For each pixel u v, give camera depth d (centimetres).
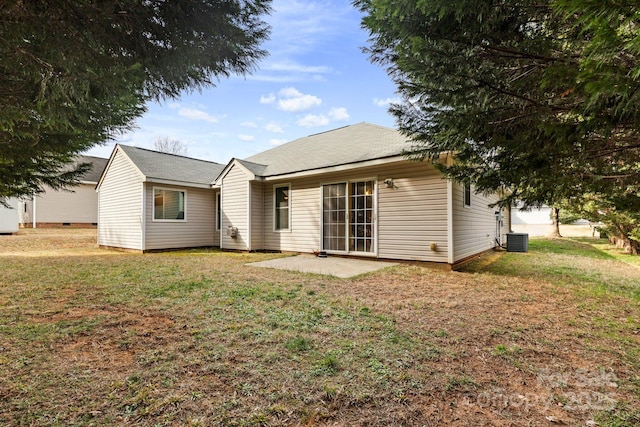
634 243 1025
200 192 1234
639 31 142
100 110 316
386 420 188
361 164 793
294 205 1005
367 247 842
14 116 257
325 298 441
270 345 286
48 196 1955
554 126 229
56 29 223
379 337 307
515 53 265
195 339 299
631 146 257
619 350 291
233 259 842
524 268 726
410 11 262
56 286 504
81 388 216
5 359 256
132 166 1110
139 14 234
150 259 835
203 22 256
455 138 351
